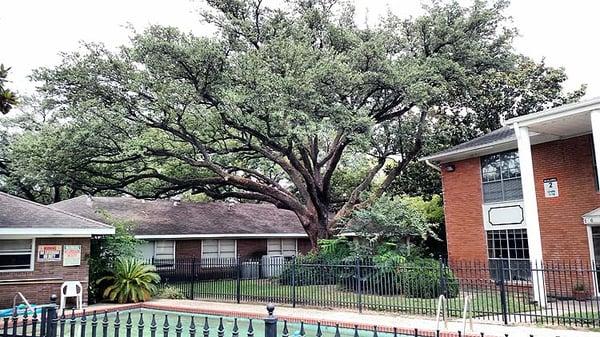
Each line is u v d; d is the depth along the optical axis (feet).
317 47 73.26
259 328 39.78
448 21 73.26
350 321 38.86
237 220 95.25
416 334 15.39
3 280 48.44
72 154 64.44
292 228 99.50
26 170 67.56
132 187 81.87
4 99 21.83
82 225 52.70
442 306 38.73
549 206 54.75
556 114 46.16
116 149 65.67
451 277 48.70
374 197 73.15
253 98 59.16
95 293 55.57
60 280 51.57
